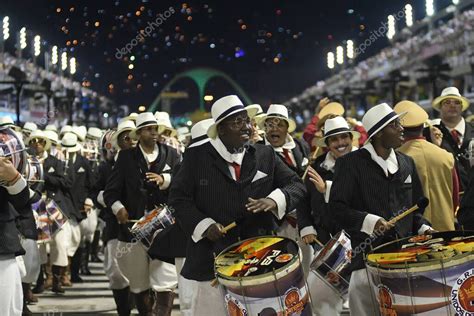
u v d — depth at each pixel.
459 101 9.05
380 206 5.92
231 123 5.73
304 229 7.27
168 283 8.59
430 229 6.05
